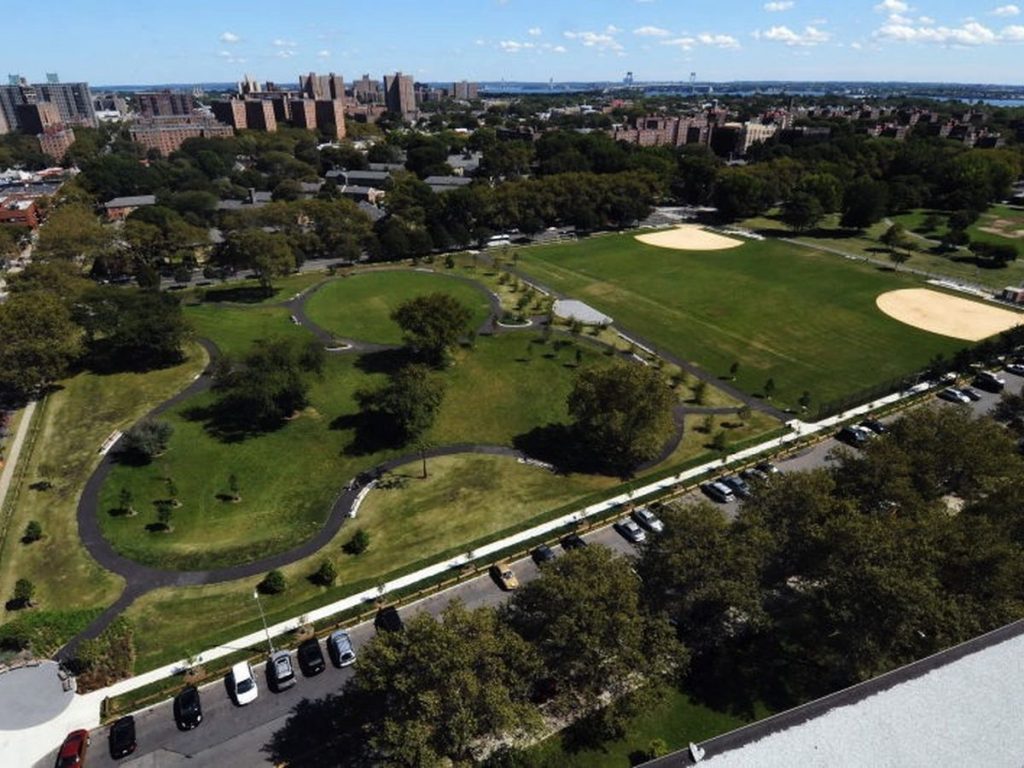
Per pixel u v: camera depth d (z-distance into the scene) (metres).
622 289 124.25
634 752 39.03
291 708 42.81
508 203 161.75
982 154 194.88
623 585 38.53
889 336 101.25
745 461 69.69
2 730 41.72
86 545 57.78
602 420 65.94
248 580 54.00
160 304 92.88
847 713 26.19
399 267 137.75
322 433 75.38
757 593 42.12
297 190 194.00
